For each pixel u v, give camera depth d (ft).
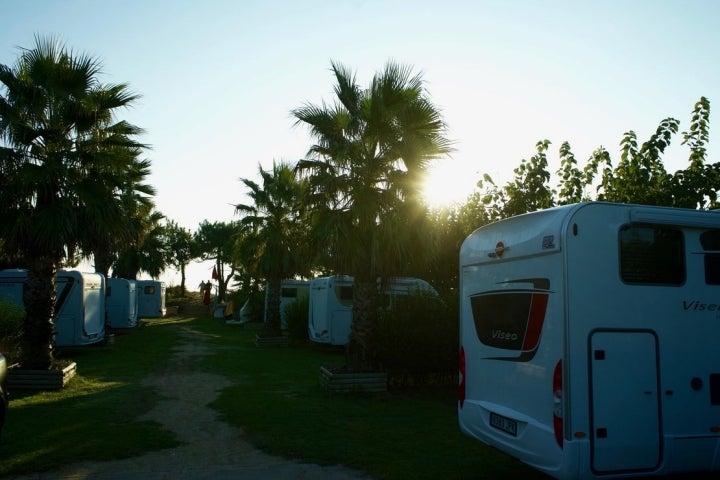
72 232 35.96
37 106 36.06
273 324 71.36
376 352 38.29
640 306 17.65
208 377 44.42
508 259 19.77
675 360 17.84
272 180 69.36
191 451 23.72
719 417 18.19
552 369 17.24
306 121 38.06
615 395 17.07
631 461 17.04
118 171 39.63
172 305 162.40
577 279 17.13
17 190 34.78
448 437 26.13
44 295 38.86
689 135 39.40
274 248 68.85
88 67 37.76
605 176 43.24
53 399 34.14
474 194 52.95
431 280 54.60
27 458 22.09
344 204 37.93
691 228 18.60
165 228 166.30
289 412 31.04
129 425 28.02
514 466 21.95
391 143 36.70
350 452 23.44
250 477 20.59
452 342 38.34
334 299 62.75
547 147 47.83
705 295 18.47
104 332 68.69
